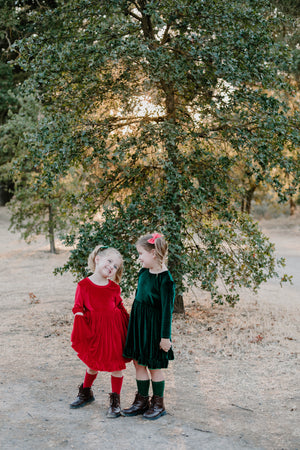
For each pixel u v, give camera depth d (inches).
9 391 173.6
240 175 337.4
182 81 262.2
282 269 554.9
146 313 149.8
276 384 185.2
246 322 294.4
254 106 260.2
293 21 277.9
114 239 257.3
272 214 1314.0
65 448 128.3
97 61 244.1
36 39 260.8
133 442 132.4
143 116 307.7
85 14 275.6
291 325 287.6
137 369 153.6
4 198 1478.8
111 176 278.4
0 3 495.5
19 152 636.1
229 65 237.6
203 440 134.6
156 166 293.0
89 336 148.5
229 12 256.1
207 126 276.4
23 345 242.2
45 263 615.2
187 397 170.6
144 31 299.6
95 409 157.2
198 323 292.5
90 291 151.9
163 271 151.3
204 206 279.1
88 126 268.1
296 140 258.7
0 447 128.3
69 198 283.1
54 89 265.7
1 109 854.5
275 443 134.0
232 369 204.4
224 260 280.1
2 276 524.1
